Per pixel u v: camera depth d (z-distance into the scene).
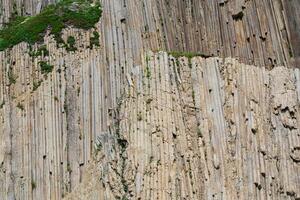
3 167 18.27
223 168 16.06
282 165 16.44
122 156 16.41
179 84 16.61
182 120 16.28
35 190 17.84
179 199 15.63
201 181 15.86
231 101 16.66
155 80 16.58
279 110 16.86
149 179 15.84
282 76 17.12
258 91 16.94
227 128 16.44
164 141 16.05
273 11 18.39
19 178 18.06
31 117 18.39
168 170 15.81
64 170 17.66
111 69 18.34
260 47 18.27
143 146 16.11
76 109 18.09
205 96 16.59
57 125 18.08
